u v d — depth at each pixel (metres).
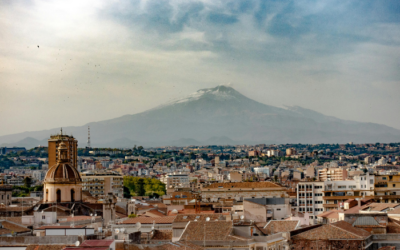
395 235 157.12
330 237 150.62
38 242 141.00
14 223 185.38
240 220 174.88
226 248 141.12
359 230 157.75
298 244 151.38
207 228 147.38
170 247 135.12
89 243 125.12
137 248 132.88
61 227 167.50
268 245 144.38
